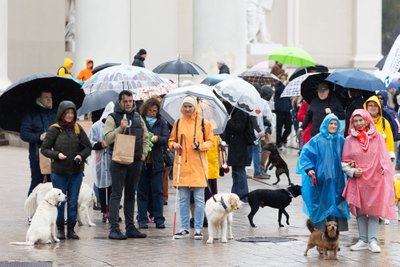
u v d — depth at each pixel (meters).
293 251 15.23
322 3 41.69
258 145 23.84
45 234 15.76
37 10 38.53
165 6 38.12
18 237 16.36
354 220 18.53
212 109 17.59
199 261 14.44
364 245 15.40
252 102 18.98
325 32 41.81
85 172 23.88
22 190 21.55
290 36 40.72
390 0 58.03
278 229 17.27
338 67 42.00
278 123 30.22
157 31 38.03
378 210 15.17
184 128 16.42
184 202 16.52
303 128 19.53
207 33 30.66
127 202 16.50
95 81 18.08
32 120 17.28
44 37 38.62
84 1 31.83
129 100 16.28
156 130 17.39
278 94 29.91
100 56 31.78
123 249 15.41
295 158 28.69
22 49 38.31
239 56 30.83
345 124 18.88
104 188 17.89
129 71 18.17
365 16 42.06
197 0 30.83
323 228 15.21
